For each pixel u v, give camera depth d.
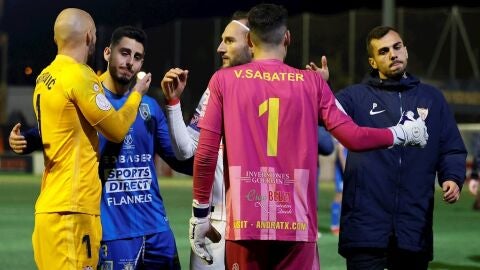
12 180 74.50
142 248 16.33
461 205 51.91
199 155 13.12
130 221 16.19
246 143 13.01
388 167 15.90
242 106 13.04
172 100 15.45
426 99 16.09
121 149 16.11
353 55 66.25
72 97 14.53
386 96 16.09
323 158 71.75
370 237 15.84
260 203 12.98
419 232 15.88
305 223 13.06
